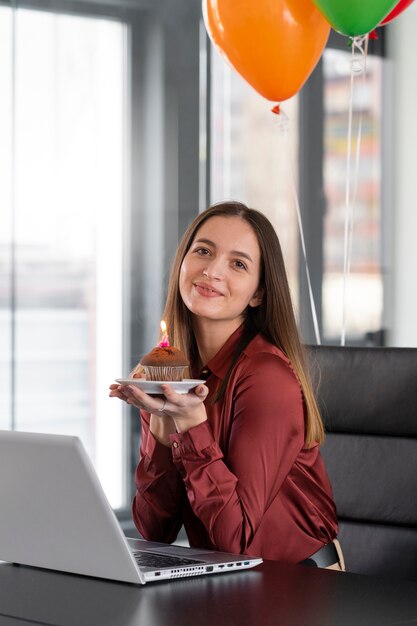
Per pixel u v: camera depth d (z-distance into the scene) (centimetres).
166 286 420
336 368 198
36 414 398
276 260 178
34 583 129
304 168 470
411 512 188
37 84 392
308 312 472
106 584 128
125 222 412
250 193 450
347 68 486
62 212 399
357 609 115
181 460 158
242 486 157
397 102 502
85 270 405
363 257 496
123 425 416
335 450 196
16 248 391
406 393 191
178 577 132
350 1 237
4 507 136
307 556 170
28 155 391
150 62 414
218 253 174
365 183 495
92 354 409
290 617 112
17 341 393
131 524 414
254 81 256
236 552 154
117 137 409
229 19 247
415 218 508
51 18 394
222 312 172
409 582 130
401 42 500
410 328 509
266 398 163
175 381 148
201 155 430
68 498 128
